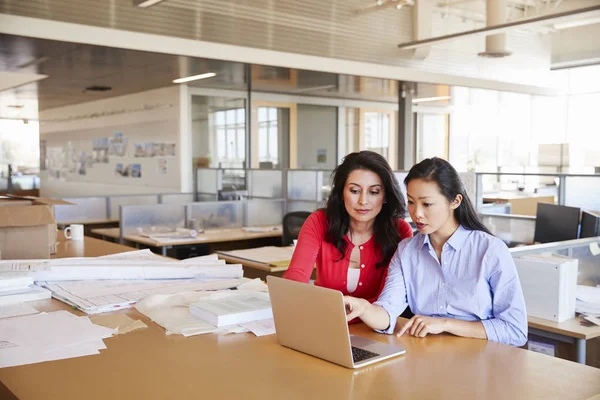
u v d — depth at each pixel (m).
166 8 5.83
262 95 9.33
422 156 11.55
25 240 2.53
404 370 1.43
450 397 1.25
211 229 6.33
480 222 1.90
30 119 14.50
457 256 1.89
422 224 1.84
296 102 9.71
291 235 5.19
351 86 8.62
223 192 8.10
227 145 8.98
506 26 6.15
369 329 1.84
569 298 2.50
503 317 1.81
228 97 8.95
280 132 9.59
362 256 2.17
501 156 11.95
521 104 11.56
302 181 6.92
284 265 3.59
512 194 8.59
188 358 1.50
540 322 2.46
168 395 1.26
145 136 9.25
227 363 1.46
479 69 8.76
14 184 14.42
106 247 3.35
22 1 5.00
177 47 5.94
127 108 9.71
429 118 11.63
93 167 10.92
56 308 1.99
